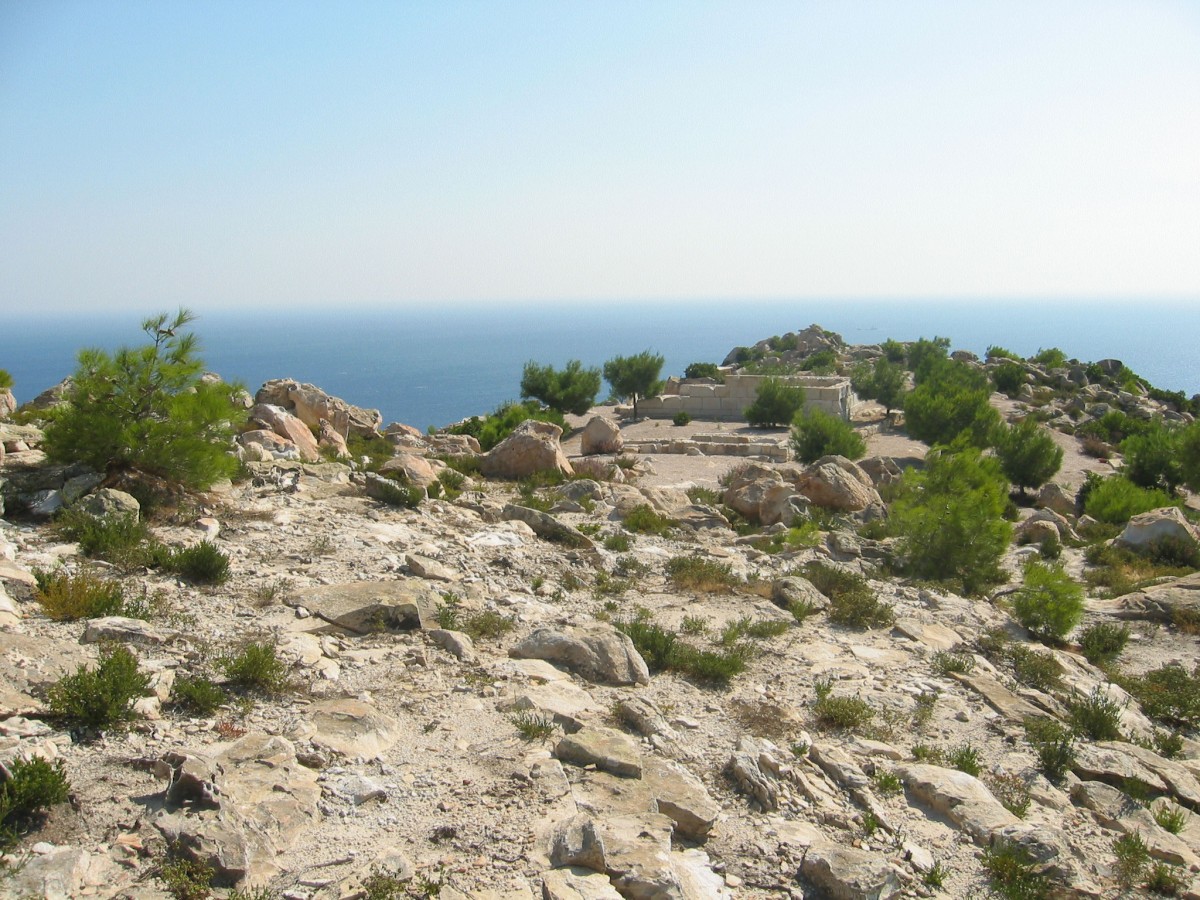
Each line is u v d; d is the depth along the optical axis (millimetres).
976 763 9469
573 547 17078
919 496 20422
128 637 8828
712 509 23234
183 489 14984
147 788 6398
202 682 7965
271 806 6344
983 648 14125
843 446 35562
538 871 6062
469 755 7738
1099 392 69500
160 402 14969
